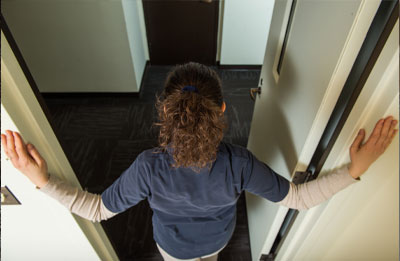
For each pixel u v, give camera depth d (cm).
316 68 77
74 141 231
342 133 71
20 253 113
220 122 65
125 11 230
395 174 62
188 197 75
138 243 162
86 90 275
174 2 286
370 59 59
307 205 81
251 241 157
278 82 114
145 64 320
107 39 241
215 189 75
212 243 95
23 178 75
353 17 59
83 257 118
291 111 98
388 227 69
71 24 232
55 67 258
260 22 294
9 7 221
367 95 61
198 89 67
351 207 78
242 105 272
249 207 167
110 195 79
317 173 86
